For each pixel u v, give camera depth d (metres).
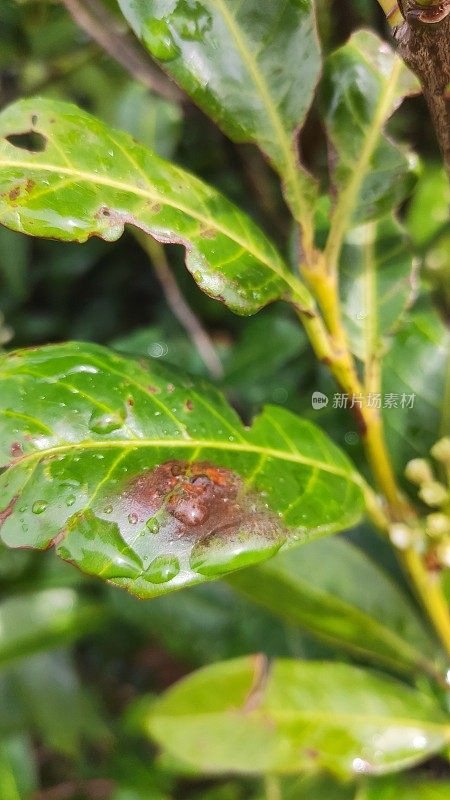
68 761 0.72
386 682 0.42
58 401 0.34
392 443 0.41
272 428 0.36
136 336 0.67
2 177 0.33
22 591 0.61
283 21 0.35
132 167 0.34
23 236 0.94
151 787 0.59
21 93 0.67
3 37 0.61
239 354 0.62
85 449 0.33
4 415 0.33
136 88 0.63
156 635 0.59
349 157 0.37
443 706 0.43
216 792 0.60
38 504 0.32
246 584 0.40
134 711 0.65
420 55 0.31
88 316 1.12
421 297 0.45
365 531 0.48
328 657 0.53
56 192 0.33
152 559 0.32
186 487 0.33
